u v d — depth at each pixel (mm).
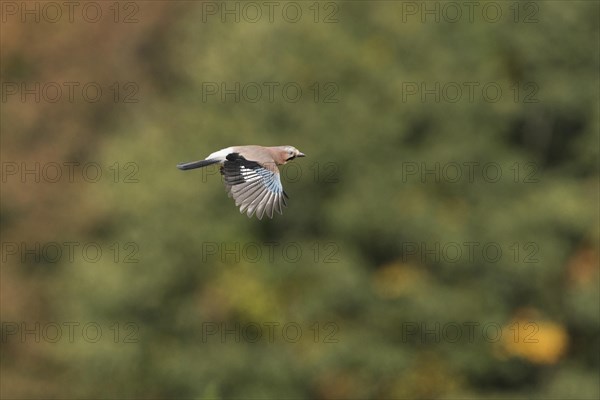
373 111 26234
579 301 25484
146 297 26516
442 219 25797
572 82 26719
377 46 27109
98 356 26484
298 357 25984
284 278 26438
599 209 25734
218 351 26219
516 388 26734
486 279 26062
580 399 25469
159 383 26766
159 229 26484
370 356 25781
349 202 25938
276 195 11172
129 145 27438
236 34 26750
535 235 25797
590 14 26922
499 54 27312
